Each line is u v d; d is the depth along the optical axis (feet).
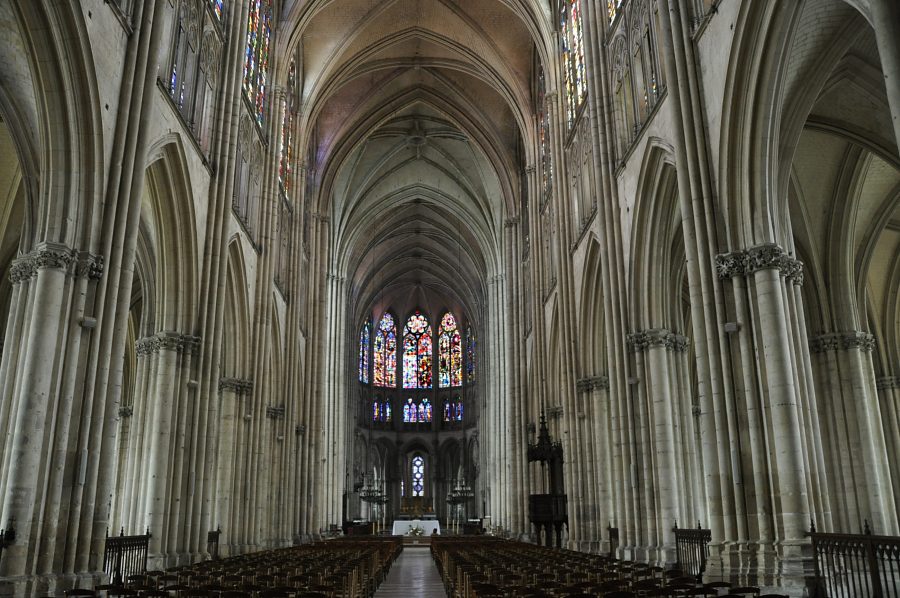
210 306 73.20
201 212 73.05
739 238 50.90
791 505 45.09
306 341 140.77
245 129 90.63
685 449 69.92
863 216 79.92
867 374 77.51
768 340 47.88
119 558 52.11
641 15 71.61
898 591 40.37
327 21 124.57
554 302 119.55
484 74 137.28
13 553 41.96
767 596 29.55
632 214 73.26
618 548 72.54
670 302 74.08
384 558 79.92
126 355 115.24
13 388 45.78
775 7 46.39
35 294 46.11
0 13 48.85
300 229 123.34
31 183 51.62
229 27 82.38
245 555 71.26
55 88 47.34
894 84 27.84
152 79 56.44
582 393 94.02
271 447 110.01
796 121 52.54
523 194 154.30
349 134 152.87
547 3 110.52
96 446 48.06
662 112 64.39
